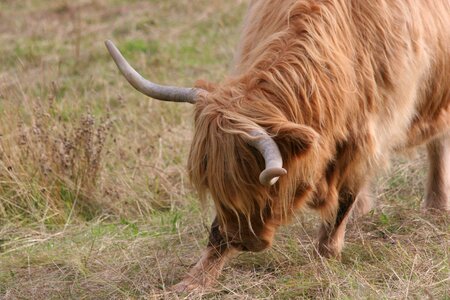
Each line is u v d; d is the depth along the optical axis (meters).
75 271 16.64
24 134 21.34
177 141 23.44
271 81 13.65
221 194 13.31
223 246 15.48
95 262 17.03
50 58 33.03
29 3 42.75
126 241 18.03
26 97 25.05
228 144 12.98
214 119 13.18
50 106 22.69
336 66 14.21
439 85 17.31
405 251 16.08
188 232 18.39
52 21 39.53
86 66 32.03
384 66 15.16
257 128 12.92
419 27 15.98
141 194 20.97
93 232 19.00
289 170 13.44
